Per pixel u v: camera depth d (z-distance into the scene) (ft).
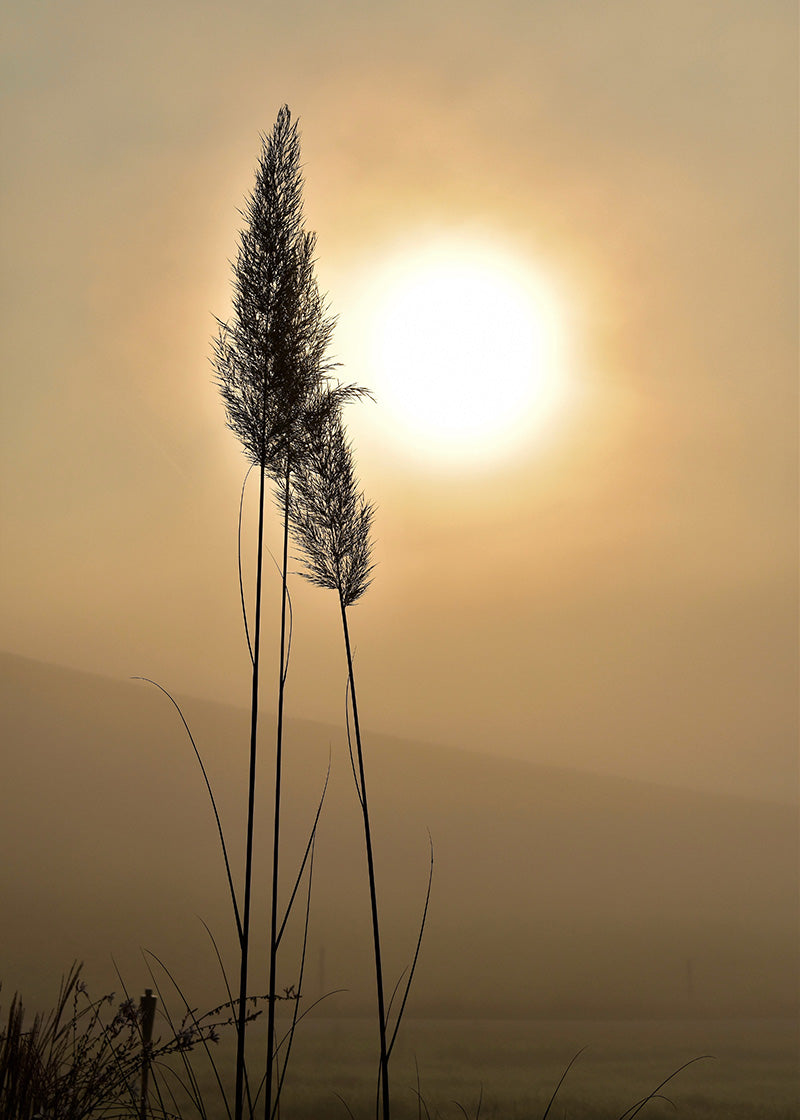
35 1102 10.57
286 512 15.83
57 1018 11.19
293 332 15.34
